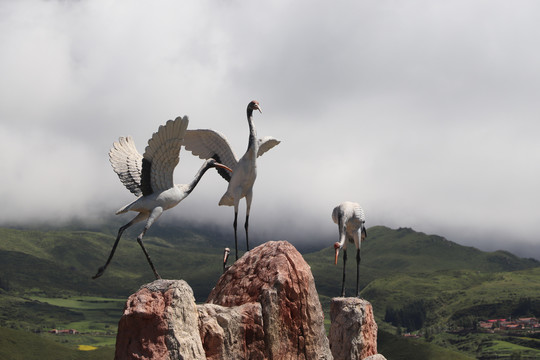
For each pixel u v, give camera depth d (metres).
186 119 15.51
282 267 17.11
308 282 17.41
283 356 16.45
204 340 15.09
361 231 28.89
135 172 16.77
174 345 13.66
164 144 15.76
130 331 13.95
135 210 16.16
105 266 15.40
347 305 26.83
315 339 17.12
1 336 139.25
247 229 20.47
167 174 16.25
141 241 15.52
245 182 20.17
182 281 14.65
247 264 18.00
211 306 15.83
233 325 15.69
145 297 14.11
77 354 143.12
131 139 17.53
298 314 16.95
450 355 127.44
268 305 16.44
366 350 26.55
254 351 15.91
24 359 131.75
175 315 14.00
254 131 20.41
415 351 131.38
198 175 17.03
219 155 21.66
